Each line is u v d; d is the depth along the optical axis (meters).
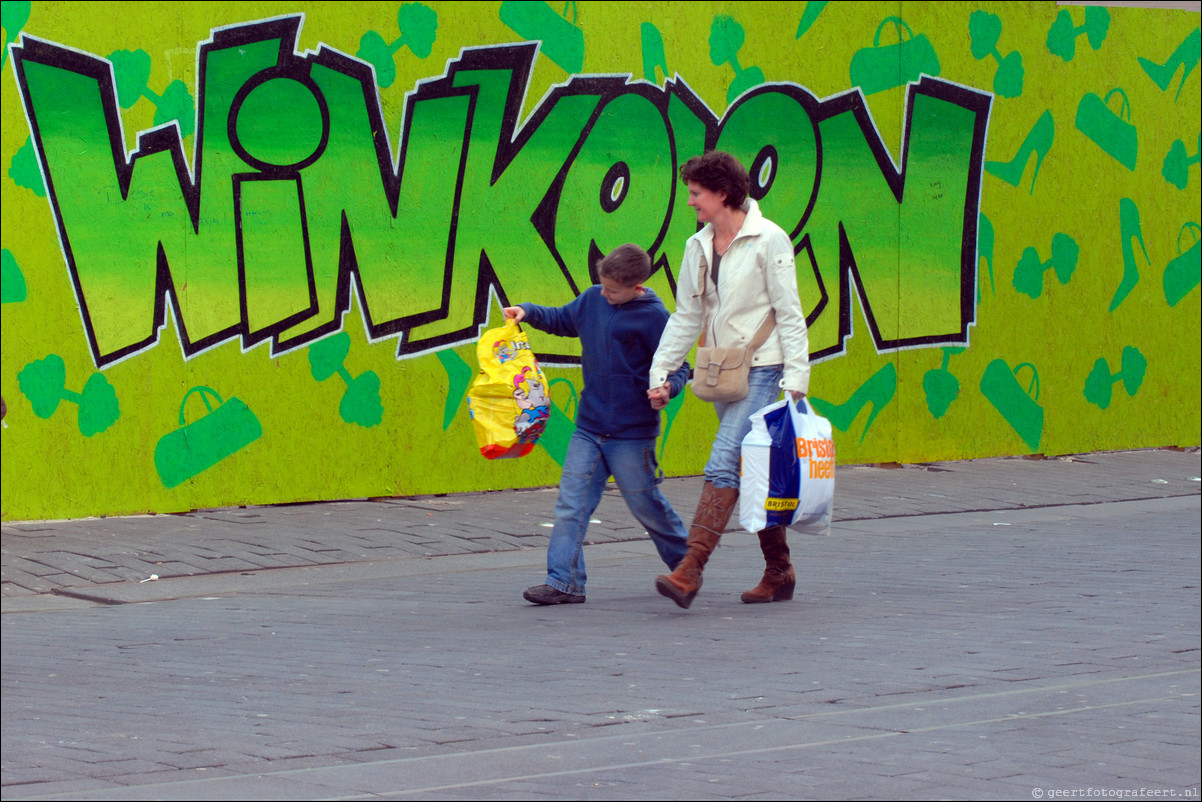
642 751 10.05
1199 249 30.94
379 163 22.69
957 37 27.75
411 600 16.30
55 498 20.62
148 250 21.08
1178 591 16.61
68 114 20.52
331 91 22.28
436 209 23.17
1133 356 30.28
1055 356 29.27
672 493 24.06
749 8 25.75
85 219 20.66
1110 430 30.08
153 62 21.02
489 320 23.70
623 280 15.46
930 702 11.56
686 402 25.64
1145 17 29.84
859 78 26.86
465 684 12.20
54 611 15.80
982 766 9.75
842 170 26.77
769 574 16.05
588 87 24.34
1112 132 29.66
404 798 8.91
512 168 23.78
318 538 19.92
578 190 24.39
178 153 21.23
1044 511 23.45
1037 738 10.49
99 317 20.80
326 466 22.50
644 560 19.14
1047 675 12.53
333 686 12.15
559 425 24.45
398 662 13.08
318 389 22.38
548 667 12.84
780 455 15.24
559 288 24.30
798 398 15.38
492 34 23.52
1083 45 29.16
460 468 23.62
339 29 22.28
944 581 17.31
